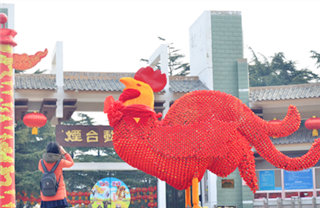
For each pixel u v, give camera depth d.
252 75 31.89
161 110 14.88
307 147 16.22
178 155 6.84
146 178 19.27
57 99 14.18
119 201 13.89
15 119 15.27
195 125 7.08
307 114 16.66
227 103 7.40
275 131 7.54
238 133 7.38
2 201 6.28
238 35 16.53
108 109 7.04
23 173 21.66
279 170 16.22
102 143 13.89
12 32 6.71
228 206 15.24
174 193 18.98
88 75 15.22
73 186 19.75
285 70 32.09
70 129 13.73
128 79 7.20
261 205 15.70
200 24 16.94
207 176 15.59
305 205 14.99
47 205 6.13
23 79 14.19
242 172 7.44
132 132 6.94
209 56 16.20
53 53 15.67
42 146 24.20
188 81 16.42
